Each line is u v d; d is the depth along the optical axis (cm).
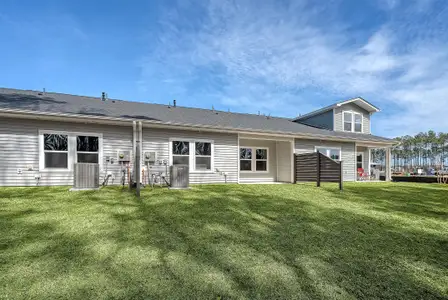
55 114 784
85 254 284
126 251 296
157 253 293
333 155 1367
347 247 327
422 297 221
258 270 259
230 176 1111
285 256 295
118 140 920
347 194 782
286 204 589
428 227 423
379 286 236
